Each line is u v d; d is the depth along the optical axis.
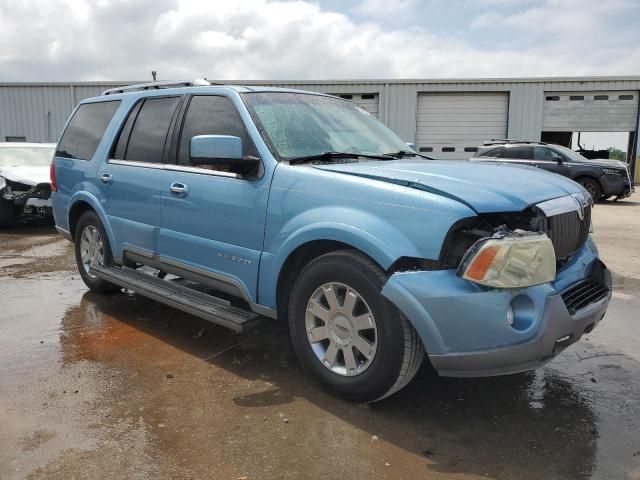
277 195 3.46
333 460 2.73
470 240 2.84
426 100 23.72
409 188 2.99
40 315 4.97
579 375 3.78
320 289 3.29
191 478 2.58
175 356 4.03
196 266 4.04
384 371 2.99
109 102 5.28
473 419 3.15
